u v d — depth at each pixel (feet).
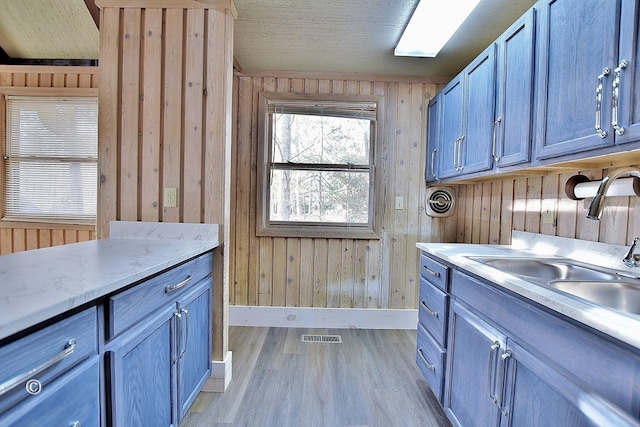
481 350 4.27
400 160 9.30
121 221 6.13
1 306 2.32
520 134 4.88
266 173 9.22
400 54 7.77
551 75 4.23
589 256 4.85
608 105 3.36
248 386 6.33
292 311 9.37
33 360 2.33
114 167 6.13
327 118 9.35
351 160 9.43
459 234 9.32
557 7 4.12
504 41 5.31
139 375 3.68
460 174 6.99
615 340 2.37
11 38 9.27
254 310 9.36
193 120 6.09
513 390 3.60
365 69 8.84
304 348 8.03
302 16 6.56
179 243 5.58
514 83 5.03
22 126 10.15
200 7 6.01
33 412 2.32
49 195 10.28
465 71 6.70
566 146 3.96
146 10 6.04
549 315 3.05
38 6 8.27
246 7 6.31
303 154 9.36
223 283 6.17
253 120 9.12
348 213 9.48
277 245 9.30
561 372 2.90
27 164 10.23
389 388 6.36
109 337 3.16
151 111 6.08
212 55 6.04
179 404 4.68
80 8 8.30
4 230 10.28
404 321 9.46
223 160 6.10
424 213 9.39
